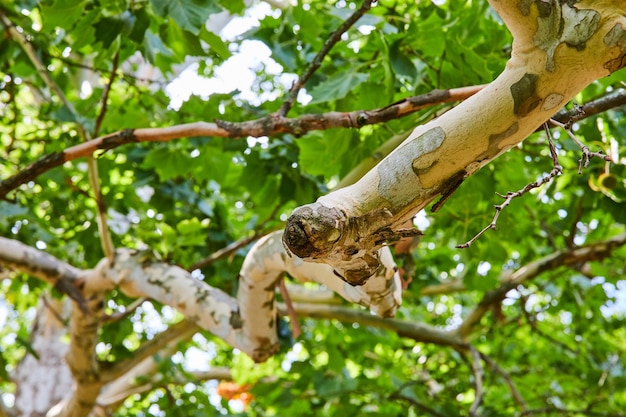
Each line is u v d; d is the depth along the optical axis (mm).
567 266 4914
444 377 5902
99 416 5508
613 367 5855
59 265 3785
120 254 3689
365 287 2516
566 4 1522
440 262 5121
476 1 3312
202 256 4742
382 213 1601
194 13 2795
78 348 4145
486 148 1628
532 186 1745
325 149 3598
